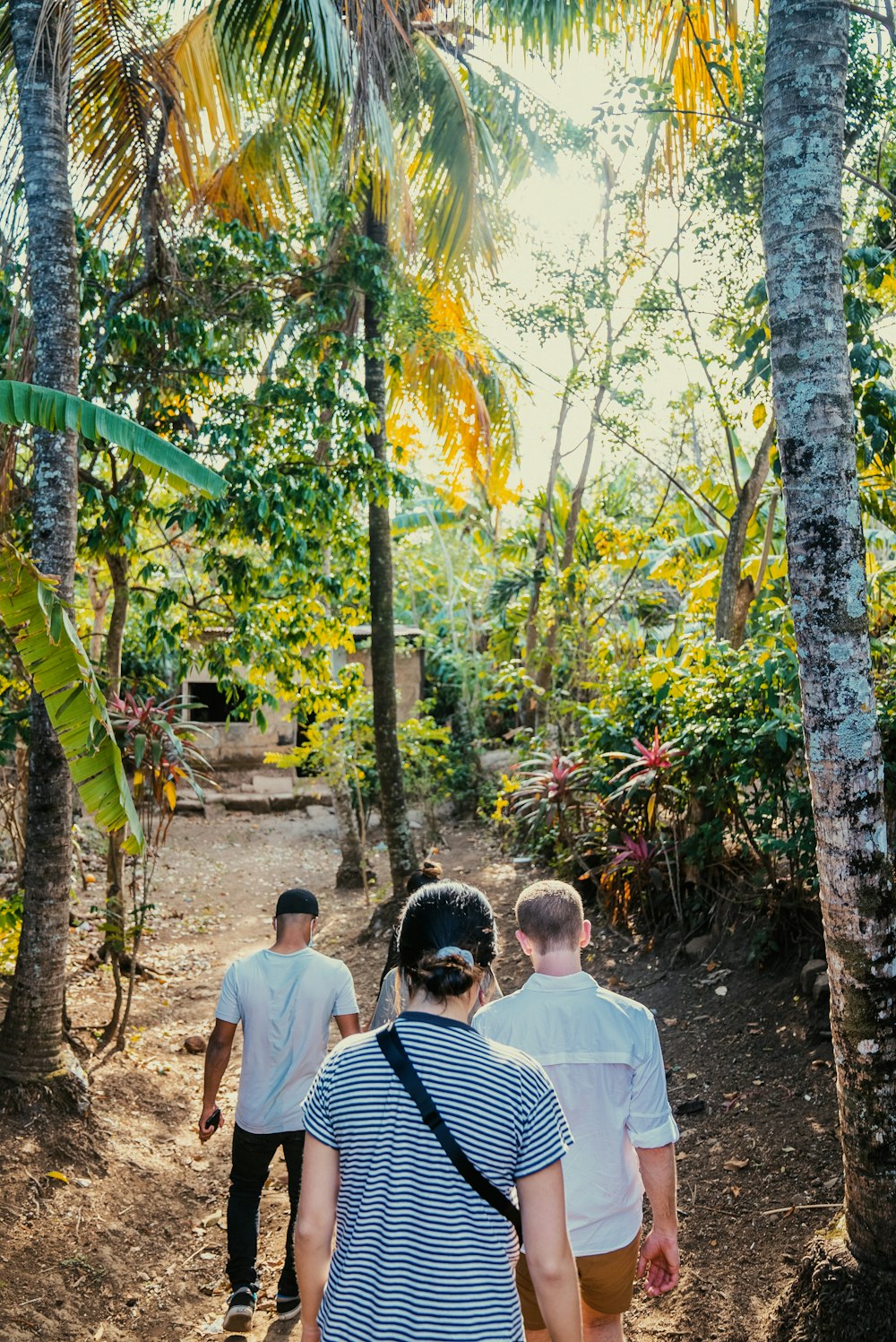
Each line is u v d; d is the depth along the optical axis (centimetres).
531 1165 186
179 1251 450
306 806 1700
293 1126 380
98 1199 465
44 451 520
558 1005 265
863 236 618
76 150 737
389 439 1048
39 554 519
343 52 720
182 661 871
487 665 1684
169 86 737
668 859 678
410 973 203
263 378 823
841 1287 313
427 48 861
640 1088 259
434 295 933
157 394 727
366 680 1775
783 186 320
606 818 770
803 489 318
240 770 1755
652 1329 358
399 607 1925
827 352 316
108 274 705
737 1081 502
